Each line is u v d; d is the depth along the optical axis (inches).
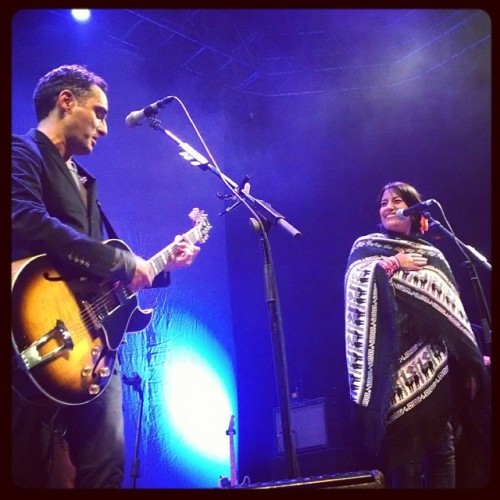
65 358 87.4
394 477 106.1
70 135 100.6
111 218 190.4
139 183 199.2
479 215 232.1
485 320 118.3
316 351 244.2
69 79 101.3
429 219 119.4
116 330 95.6
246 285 236.5
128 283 96.9
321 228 248.8
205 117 226.1
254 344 235.0
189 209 209.2
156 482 178.2
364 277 113.6
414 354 108.3
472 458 109.1
